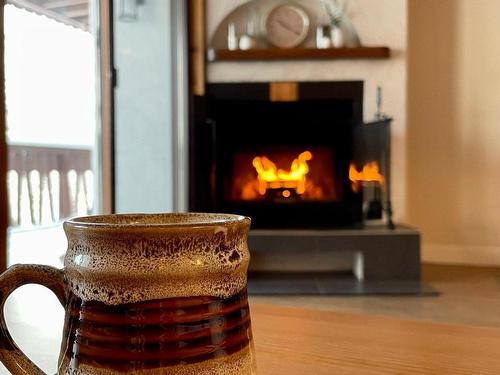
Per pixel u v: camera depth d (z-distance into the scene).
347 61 3.01
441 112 3.47
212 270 0.29
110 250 0.28
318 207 2.95
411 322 0.64
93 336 0.28
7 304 0.72
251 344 0.32
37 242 3.68
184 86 3.10
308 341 0.56
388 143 2.74
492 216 3.41
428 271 3.08
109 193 2.82
